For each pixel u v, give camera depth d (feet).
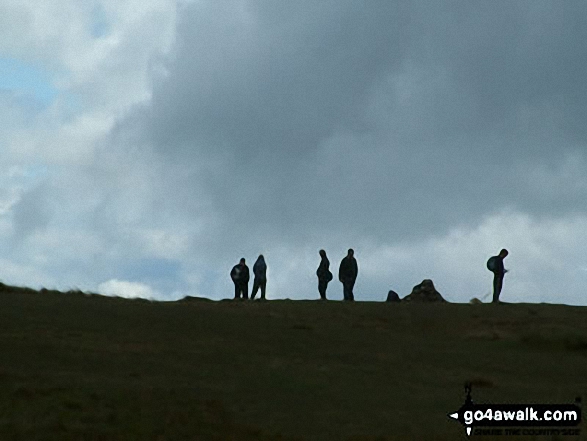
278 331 136.56
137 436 86.02
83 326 128.16
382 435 90.74
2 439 83.61
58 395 94.48
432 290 188.44
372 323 148.15
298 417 95.20
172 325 134.92
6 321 126.41
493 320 152.46
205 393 100.27
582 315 159.94
